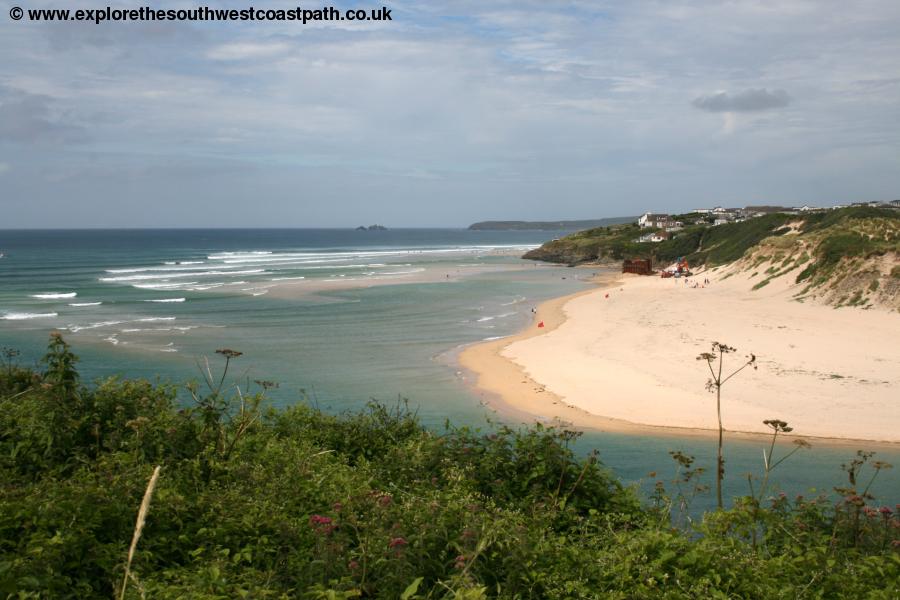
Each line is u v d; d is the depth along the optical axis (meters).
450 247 199.25
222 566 5.21
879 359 30.42
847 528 7.54
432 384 29.12
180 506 6.06
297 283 76.06
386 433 10.66
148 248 175.12
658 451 19.95
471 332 43.47
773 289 53.81
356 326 46.09
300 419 11.07
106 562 4.98
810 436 21.20
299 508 6.71
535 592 5.63
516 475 8.69
